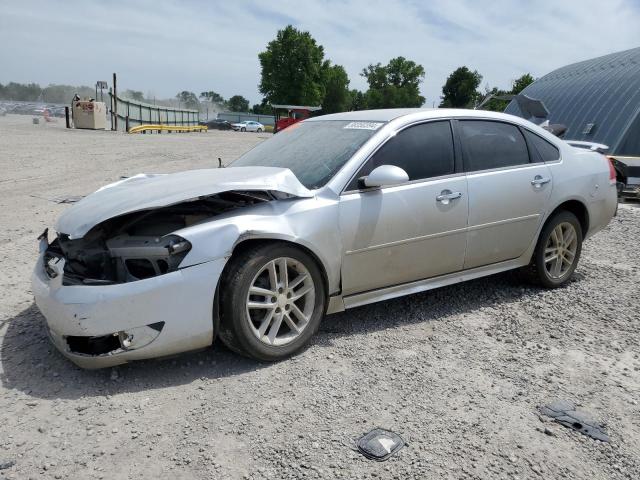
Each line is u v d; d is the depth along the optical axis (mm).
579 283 5469
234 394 3191
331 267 3779
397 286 4223
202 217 3582
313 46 72625
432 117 4418
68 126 33312
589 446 2812
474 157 4527
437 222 4223
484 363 3676
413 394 3244
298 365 3561
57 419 2916
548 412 3104
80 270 3357
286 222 3547
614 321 4484
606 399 3277
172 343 3250
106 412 2992
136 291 3111
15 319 4184
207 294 3260
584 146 11930
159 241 3250
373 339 3994
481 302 4828
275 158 4492
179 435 2795
